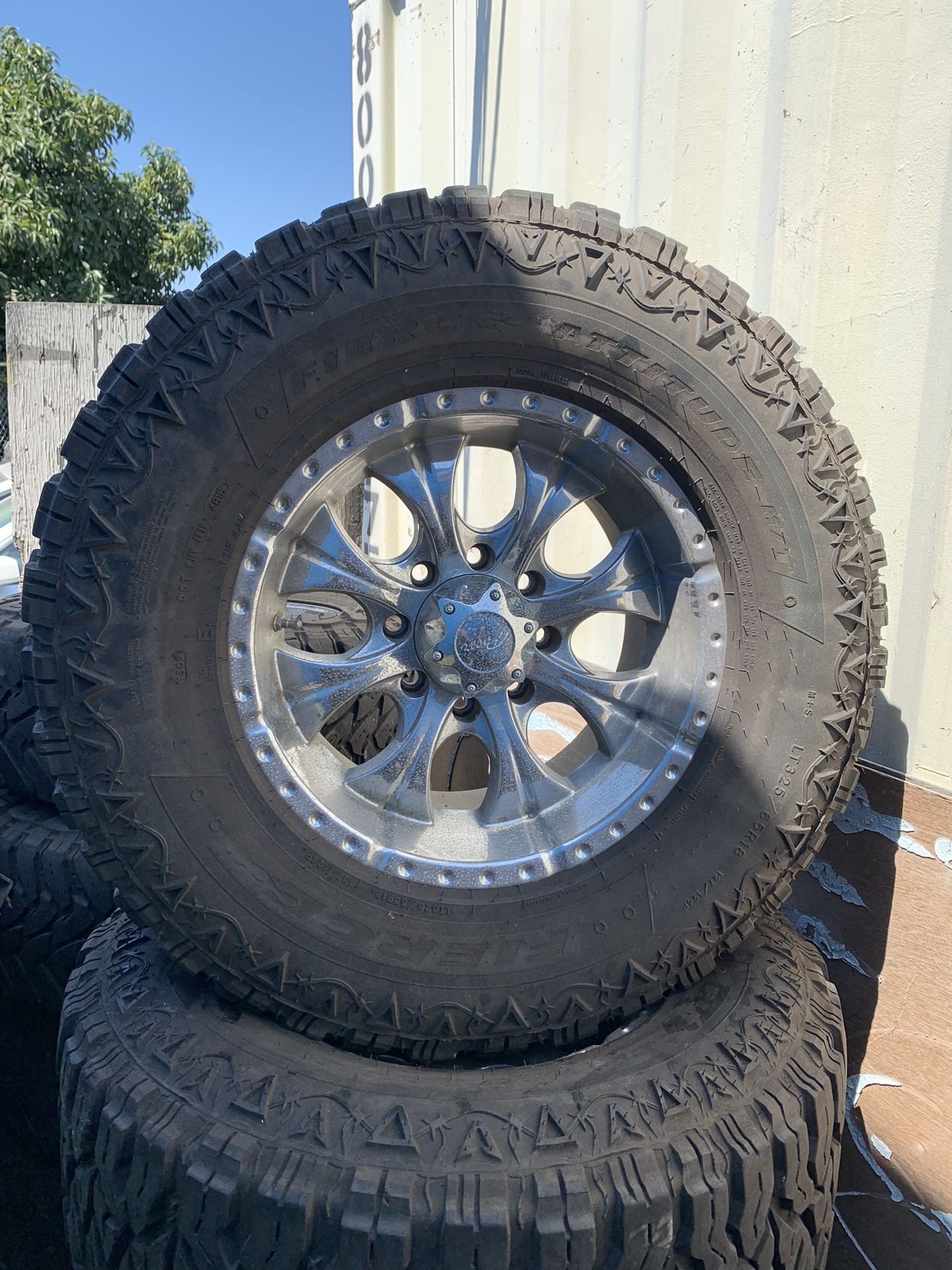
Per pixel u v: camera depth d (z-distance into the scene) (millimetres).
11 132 14047
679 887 1494
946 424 1799
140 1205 1211
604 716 1674
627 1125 1253
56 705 1324
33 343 4480
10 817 2217
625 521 1665
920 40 1773
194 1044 1354
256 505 1360
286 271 1314
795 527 1457
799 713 1482
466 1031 1445
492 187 3059
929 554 1863
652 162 2422
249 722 1428
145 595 1307
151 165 16375
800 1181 1303
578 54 2625
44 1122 1988
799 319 2092
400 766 1636
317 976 1407
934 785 1875
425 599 1600
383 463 1557
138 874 1350
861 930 2002
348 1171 1163
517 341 1388
